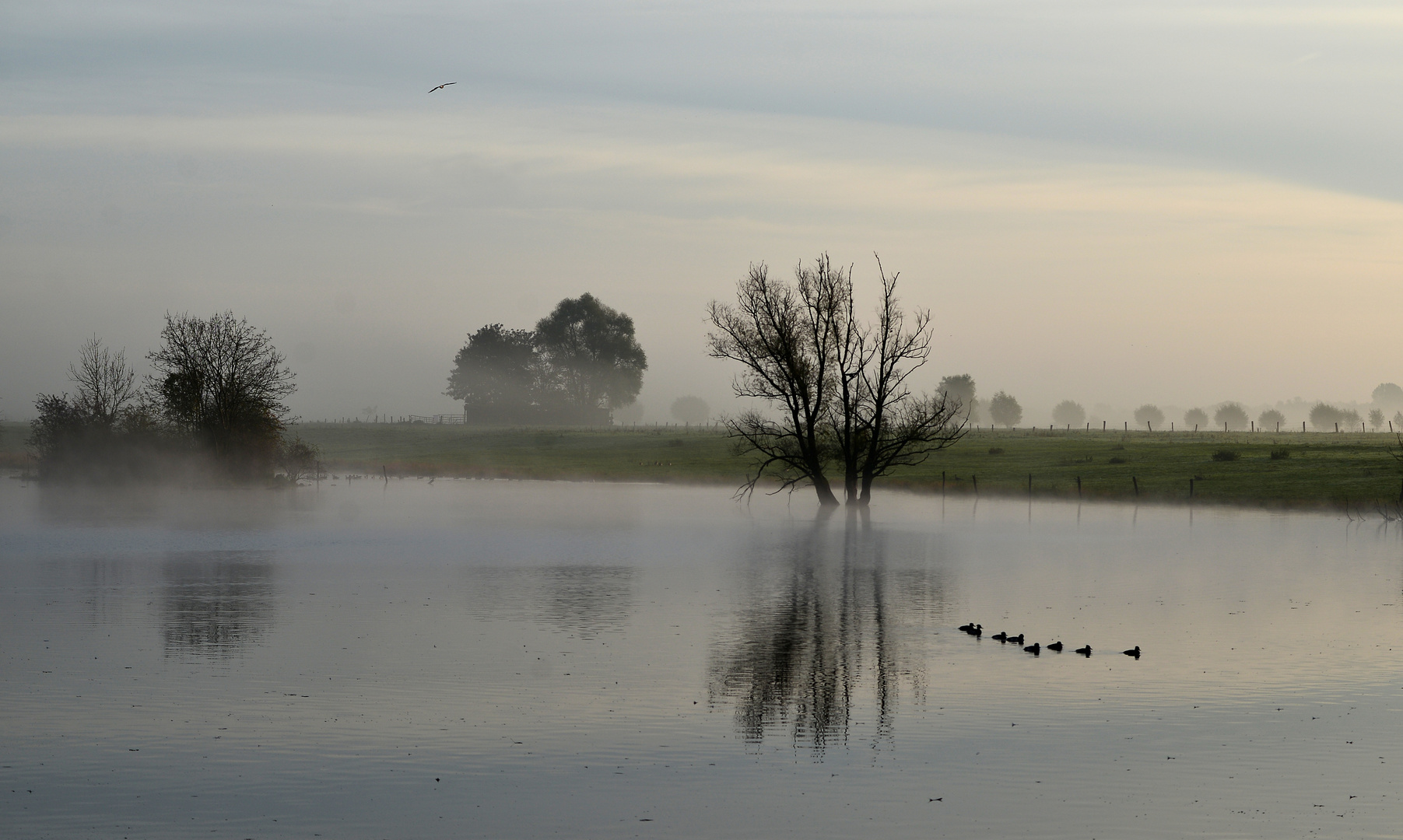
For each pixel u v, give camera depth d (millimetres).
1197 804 15781
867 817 15383
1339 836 14680
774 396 75375
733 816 15414
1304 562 45969
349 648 26609
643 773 17188
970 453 128125
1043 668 24531
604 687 22609
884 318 75312
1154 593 36500
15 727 19516
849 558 47344
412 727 19594
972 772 17250
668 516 71812
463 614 32000
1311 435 176875
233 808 15656
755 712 20750
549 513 72812
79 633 28562
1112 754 18219
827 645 27234
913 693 22188
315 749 18328
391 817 15328
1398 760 17844
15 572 41781
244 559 46406
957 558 47781
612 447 155875
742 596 35969
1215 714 20562
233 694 21922
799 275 74625
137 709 20750
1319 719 20234
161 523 63938
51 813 15461
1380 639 28047
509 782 16766
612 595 35938
